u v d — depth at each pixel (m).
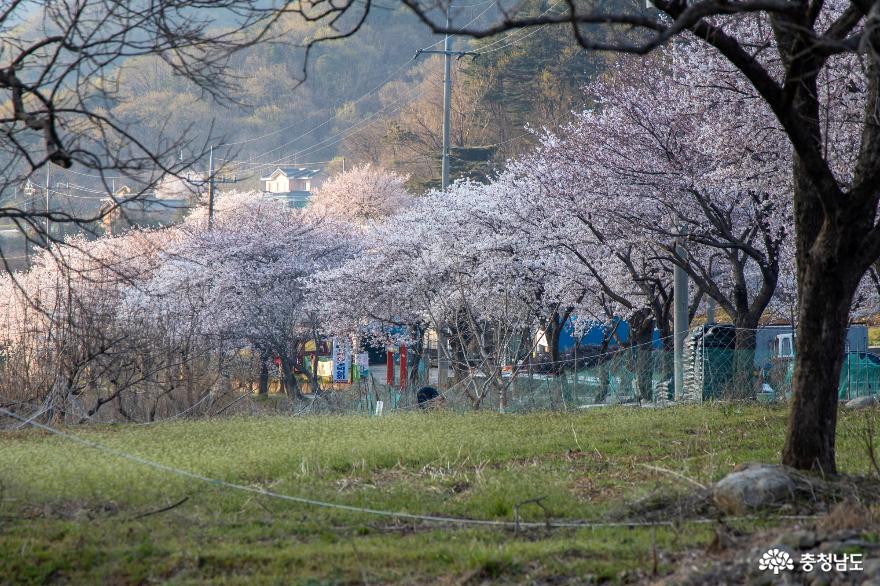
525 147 111.81
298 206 189.88
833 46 15.13
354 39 178.75
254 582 14.00
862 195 18.58
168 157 22.05
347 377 82.88
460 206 62.34
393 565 14.97
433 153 126.00
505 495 20.02
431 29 13.57
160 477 22.81
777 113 17.81
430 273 60.62
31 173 18.83
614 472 23.44
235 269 71.00
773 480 17.77
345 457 25.61
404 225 67.19
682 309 46.31
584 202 49.53
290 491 21.14
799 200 20.23
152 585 14.27
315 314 72.62
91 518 18.52
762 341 68.38
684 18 13.97
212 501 20.06
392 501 20.03
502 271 57.50
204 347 50.12
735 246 43.41
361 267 65.12
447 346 64.44
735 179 41.34
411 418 37.72
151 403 48.25
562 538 16.61
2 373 43.47
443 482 22.36
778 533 14.62
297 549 15.89
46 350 44.00
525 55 117.44
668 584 13.07
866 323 70.00
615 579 13.73
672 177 44.66
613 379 47.75
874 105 18.62
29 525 17.97
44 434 34.56
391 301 66.06
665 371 47.38
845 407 37.47
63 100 19.61
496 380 52.28
